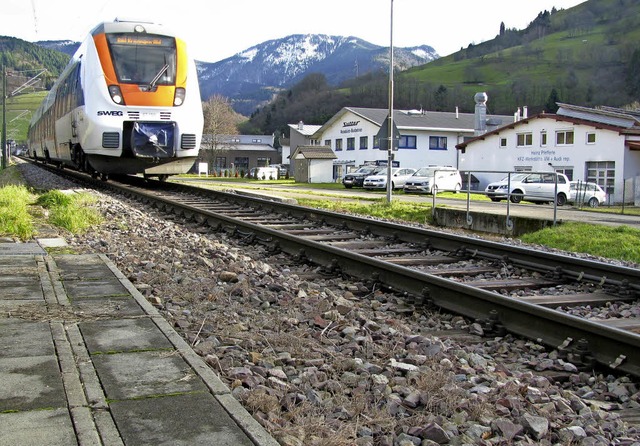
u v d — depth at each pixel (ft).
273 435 10.80
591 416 12.54
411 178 120.78
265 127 476.54
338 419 11.89
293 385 13.51
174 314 19.12
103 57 62.39
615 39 555.28
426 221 59.26
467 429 11.61
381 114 201.16
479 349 17.37
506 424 11.60
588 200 104.94
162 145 63.00
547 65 544.21
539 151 147.74
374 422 11.73
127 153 63.26
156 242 33.91
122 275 23.71
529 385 14.49
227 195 60.90
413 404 12.64
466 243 32.30
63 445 9.61
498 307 19.40
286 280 24.81
